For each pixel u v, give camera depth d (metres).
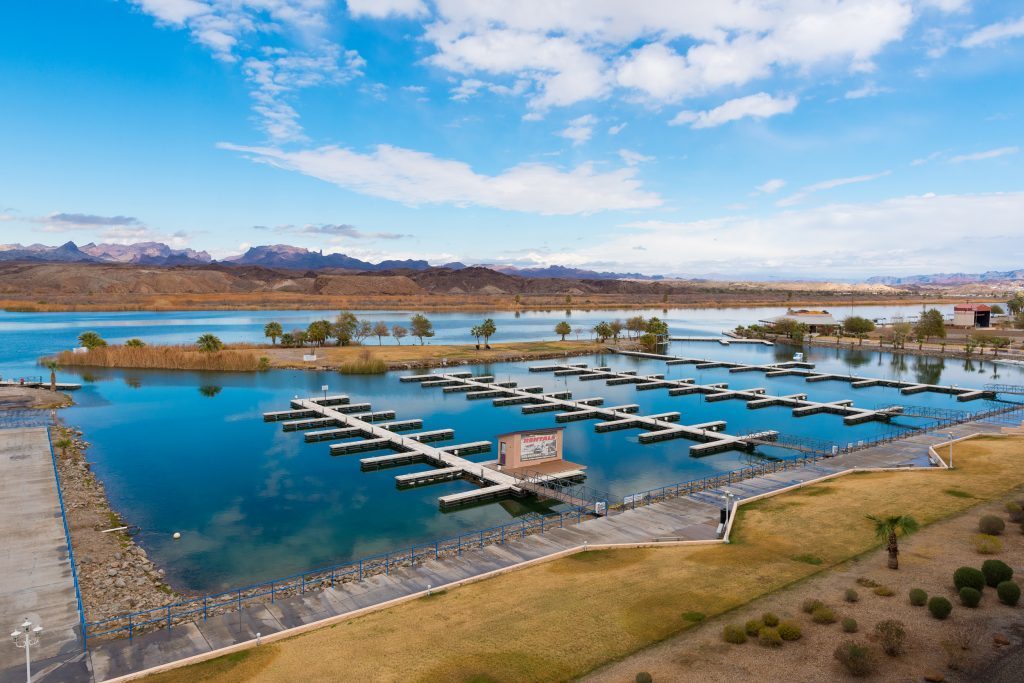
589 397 108.00
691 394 111.62
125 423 86.00
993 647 25.59
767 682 23.92
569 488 60.59
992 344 164.75
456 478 64.19
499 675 25.44
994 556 34.88
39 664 28.11
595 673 25.31
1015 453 59.69
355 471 66.44
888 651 25.30
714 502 49.88
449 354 153.38
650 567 36.84
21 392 103.19
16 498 51.81
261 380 120.06
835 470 58.50
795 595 31.66
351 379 123.19
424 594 34.47
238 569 43.09
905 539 38.47
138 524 51.31
